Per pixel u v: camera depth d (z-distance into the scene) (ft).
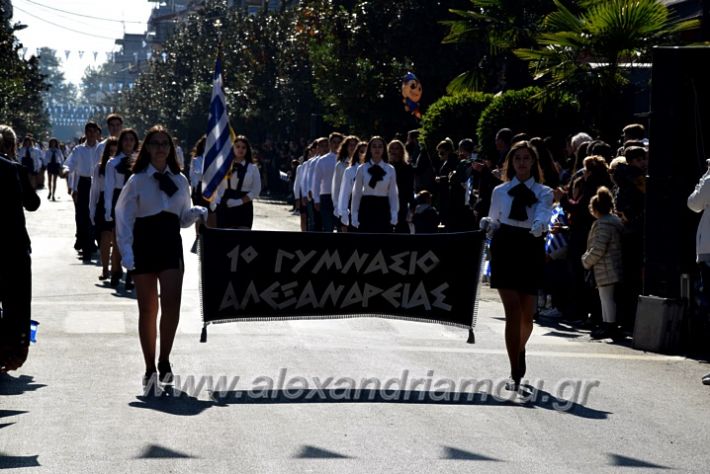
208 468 19.84
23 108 186.60
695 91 35.24
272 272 28.99
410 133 68.49
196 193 55.57
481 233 29.45
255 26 145.79
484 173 46.44
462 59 97.04
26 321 24.11
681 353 34.06
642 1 55.01
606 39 55.67
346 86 101.65
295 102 136.05
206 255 28.66
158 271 26.89
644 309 34.71
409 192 51.75
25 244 24.12
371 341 34.14
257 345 32.89
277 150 136.36
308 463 20.29
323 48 103.96
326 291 29.27
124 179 45.24
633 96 58.70
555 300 41.42
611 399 26.84
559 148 58.03
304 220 63.67
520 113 63.46
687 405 26.45
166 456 20.58
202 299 28.63
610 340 36.42
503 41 71.46
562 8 57.77
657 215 35.37
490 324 38.70
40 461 20.13
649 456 21.48
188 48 219.41
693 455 21.66
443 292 29.58
